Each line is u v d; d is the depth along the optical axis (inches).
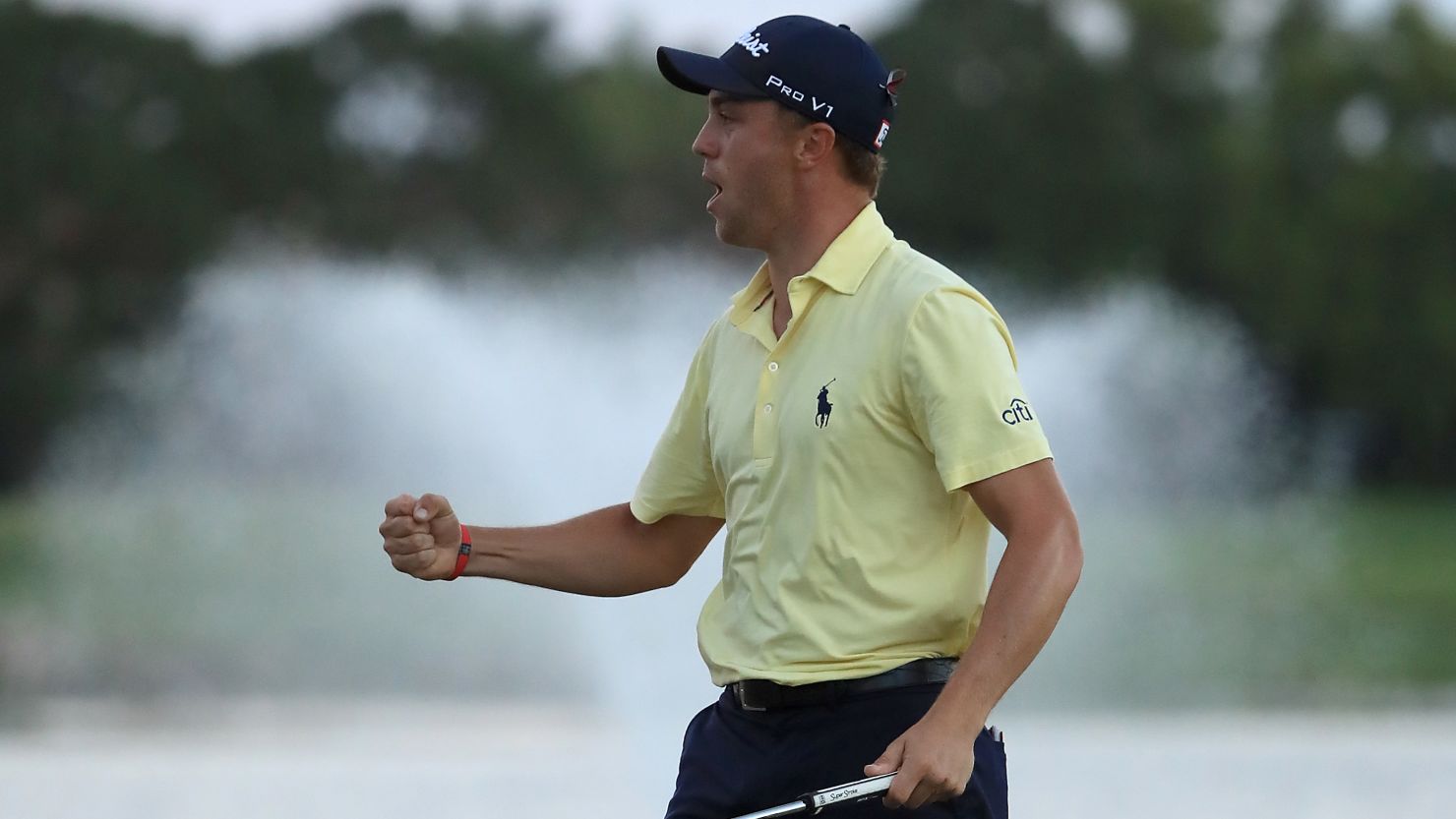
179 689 2338.8
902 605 554.9
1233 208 7273.6
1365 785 1625.2
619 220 7327.8
